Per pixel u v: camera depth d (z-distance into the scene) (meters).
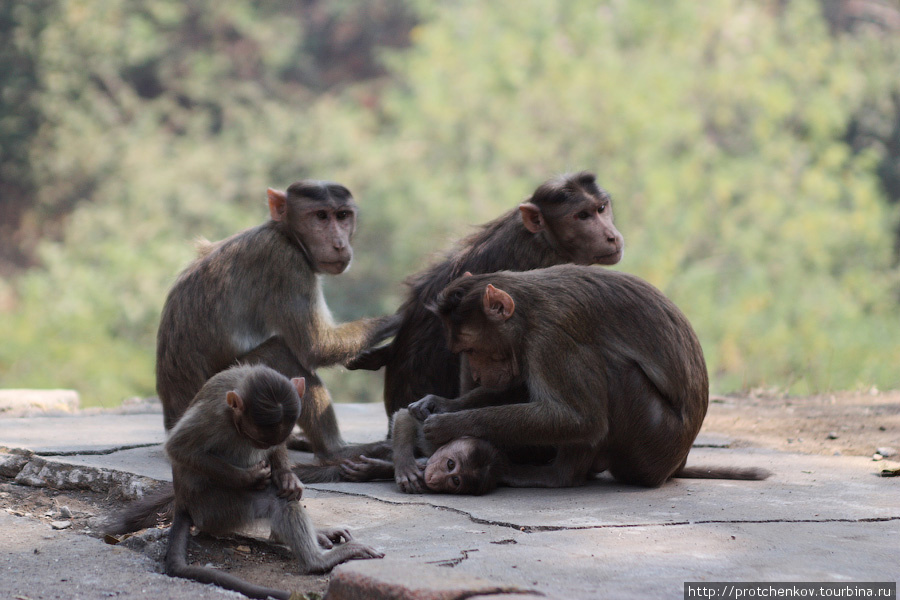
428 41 30.55
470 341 7.39
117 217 35.09
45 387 27.42
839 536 5.99
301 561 5.77
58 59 40.62
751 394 14.58
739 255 26.12
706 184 26.95
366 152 33.16
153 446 9.14
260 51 48.91
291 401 5.91
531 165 28.38
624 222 26.38
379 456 8.34
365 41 52.38
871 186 27.61
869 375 18.16
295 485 5.98
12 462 8.42
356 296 30.98
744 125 29.39
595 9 29.64
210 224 35.25
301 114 41.09
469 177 28.36
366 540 6.06
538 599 4.60
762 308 24.89
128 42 42.62
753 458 9.00
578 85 27.83
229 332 8.34
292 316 8.46
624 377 7.32
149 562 5.84
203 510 6.09
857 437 10.41
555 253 8.98
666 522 6.33
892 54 33.78
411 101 31.31
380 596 4.70
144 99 46.41
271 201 8.62
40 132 40.50
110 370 28.36
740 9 30.19
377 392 32.50
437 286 8.88
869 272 27.12
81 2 41.06
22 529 6.45
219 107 46.09
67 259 33.97
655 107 27.11
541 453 8.12
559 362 7.16
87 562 5.77
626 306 7.39
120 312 30.44
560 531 6.12
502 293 7.21
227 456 6.12
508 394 7.72
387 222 30.41
